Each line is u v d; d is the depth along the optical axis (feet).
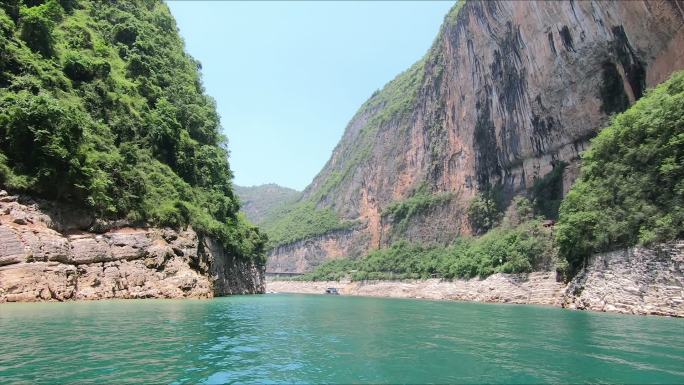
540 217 199.21
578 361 43.16
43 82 106.01
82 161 100.22
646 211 91.66
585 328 68.08
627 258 94.07
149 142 136.46
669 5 128.47
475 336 60.34
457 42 289.94
